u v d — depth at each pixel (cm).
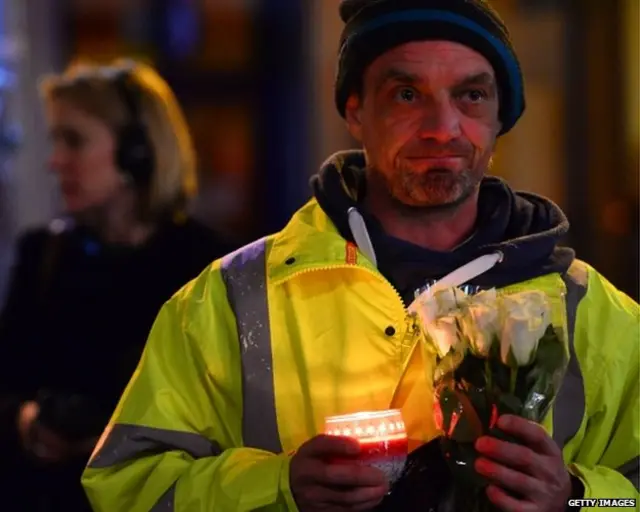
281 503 257
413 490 262
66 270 436
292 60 806
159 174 437
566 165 836
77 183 432
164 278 431
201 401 279
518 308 240
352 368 271
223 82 812
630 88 823
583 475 259
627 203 830
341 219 283
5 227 673
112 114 432
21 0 708
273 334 276
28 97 704
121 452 272
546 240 277
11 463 421
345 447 238
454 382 248
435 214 283
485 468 240
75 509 410
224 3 805
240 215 826
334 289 277
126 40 787
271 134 820
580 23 825
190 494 262
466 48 272
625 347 277
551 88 833
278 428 272
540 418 246
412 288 281
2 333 440
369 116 281
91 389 420
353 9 290
